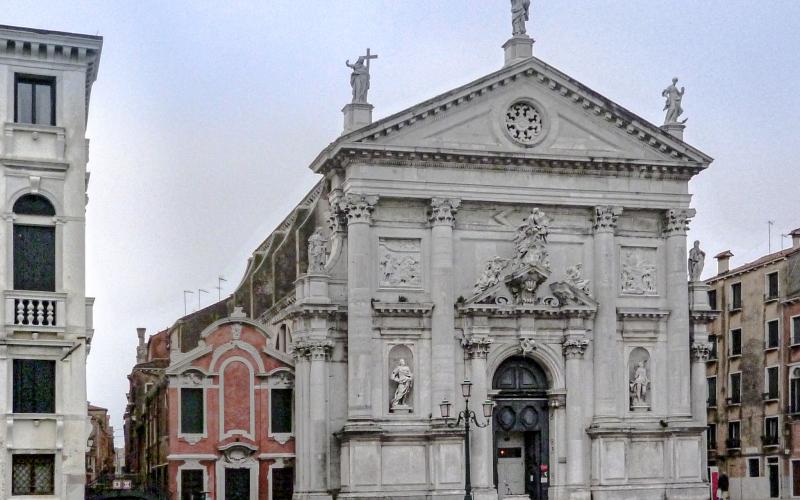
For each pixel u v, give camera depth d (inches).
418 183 2485.2
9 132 1883.6
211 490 2427.4
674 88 2719.0
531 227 2529.5
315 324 2449.6
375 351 2452.0
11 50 1895.9
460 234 2532.0
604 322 2568.9
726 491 2637.8
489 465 2471.7
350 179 2454.5
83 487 1876.2
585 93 2588.6
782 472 3105.3
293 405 2502.5
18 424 1854.1
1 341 1845.5
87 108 2167.8
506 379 2576.3
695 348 2694.4
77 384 1891.0
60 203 1910.7
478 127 2532.0
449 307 2472.9
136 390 3378.4
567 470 2536.9
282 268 3026.6
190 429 2432.3
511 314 2527.1
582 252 2613.2
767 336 3216.0
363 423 2393.0
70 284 1904.5
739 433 3319.4
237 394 2465.6
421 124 2490.2
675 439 2593.5
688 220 2659.9
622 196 2623.0
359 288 2426.2
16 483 1849.2
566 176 2586.1
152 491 2417.6
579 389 2554.1
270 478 2465.6
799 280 3093.0
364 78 2516.0
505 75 2529.5
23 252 1895.9
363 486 2381.9
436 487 2423.7
